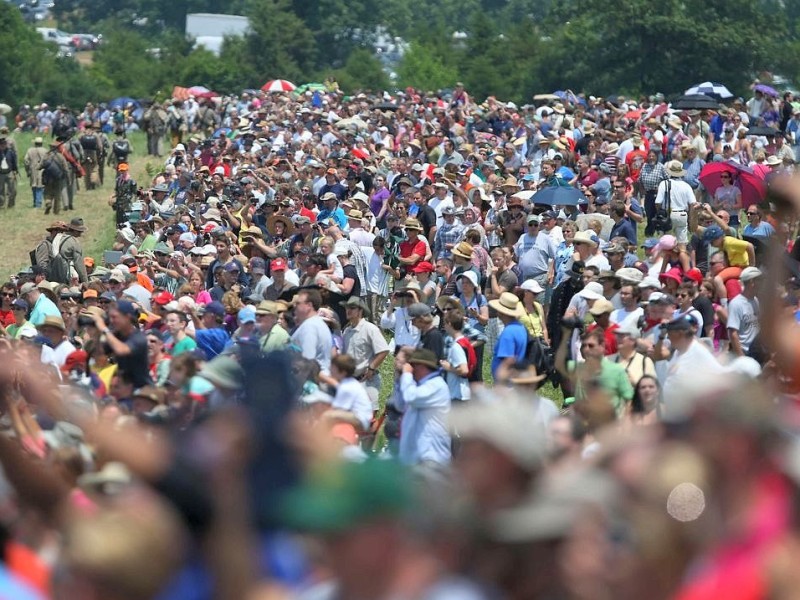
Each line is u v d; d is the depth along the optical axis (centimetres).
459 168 12069
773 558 1599
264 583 1680
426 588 1606
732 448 1666
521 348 5878
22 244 15075
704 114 15350
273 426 1850
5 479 2070
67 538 1578
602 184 11212
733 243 7031
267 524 1784
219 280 8506
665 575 1599
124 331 5262
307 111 18738
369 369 6203
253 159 14850
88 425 1905
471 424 1839
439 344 5741
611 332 5600
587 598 1622
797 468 1670
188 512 1736
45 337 5922
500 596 1659
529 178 11194
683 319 4597
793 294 4531
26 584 1770
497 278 7775
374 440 5150
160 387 4353
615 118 17212
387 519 1575
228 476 1775
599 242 7719
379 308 8994
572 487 1694
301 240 9119
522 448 1822
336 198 10706
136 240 11412
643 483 1638
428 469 1967
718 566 1602
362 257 8888
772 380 2016
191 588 1645
